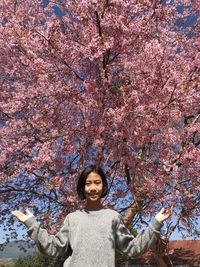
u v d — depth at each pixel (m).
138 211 11.30
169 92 10.30
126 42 10.59
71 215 3.12
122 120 10.25
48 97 11.80
